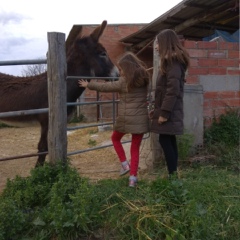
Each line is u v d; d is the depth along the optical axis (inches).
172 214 110.0
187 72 197.3
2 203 113.7
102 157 230.7
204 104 203.2
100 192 128.0
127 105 139.9
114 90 140.2
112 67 197.8
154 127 140.3
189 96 191.3
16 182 135.1
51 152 145.3
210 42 200.7
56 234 109.0
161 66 135.9
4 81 187.3
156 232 105.6
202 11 318.0
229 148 192.5
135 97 139.0
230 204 122.0
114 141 150.0
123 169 148.1
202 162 179.9
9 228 108.2
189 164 180.1
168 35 135.3
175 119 136.8
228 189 137.8
